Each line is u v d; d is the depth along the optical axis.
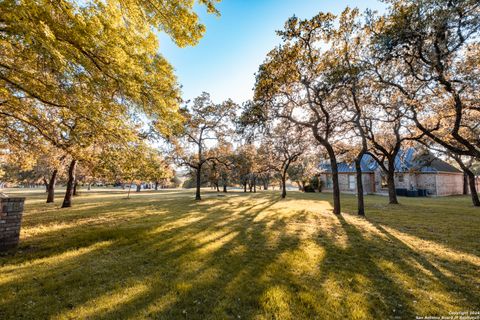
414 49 7.85
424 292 3.40
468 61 7.73
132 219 10.13
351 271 4.19
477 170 31.52
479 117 10.41
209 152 23.69
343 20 9.93
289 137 21.75
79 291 3.41
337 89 10.85
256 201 19.45
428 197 23.80
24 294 3.30
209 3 4.54
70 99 5.22
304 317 2.80
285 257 4.93
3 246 5.39
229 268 4.33
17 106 6.41
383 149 16.17
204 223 8.97
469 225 8.45
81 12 3.60
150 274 4.06
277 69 10.82
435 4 6.75
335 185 11.56
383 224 8.70
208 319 2.77
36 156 10.80
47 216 11.30
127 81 4.91
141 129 8.60
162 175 14.76
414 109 9.99
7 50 4.68
